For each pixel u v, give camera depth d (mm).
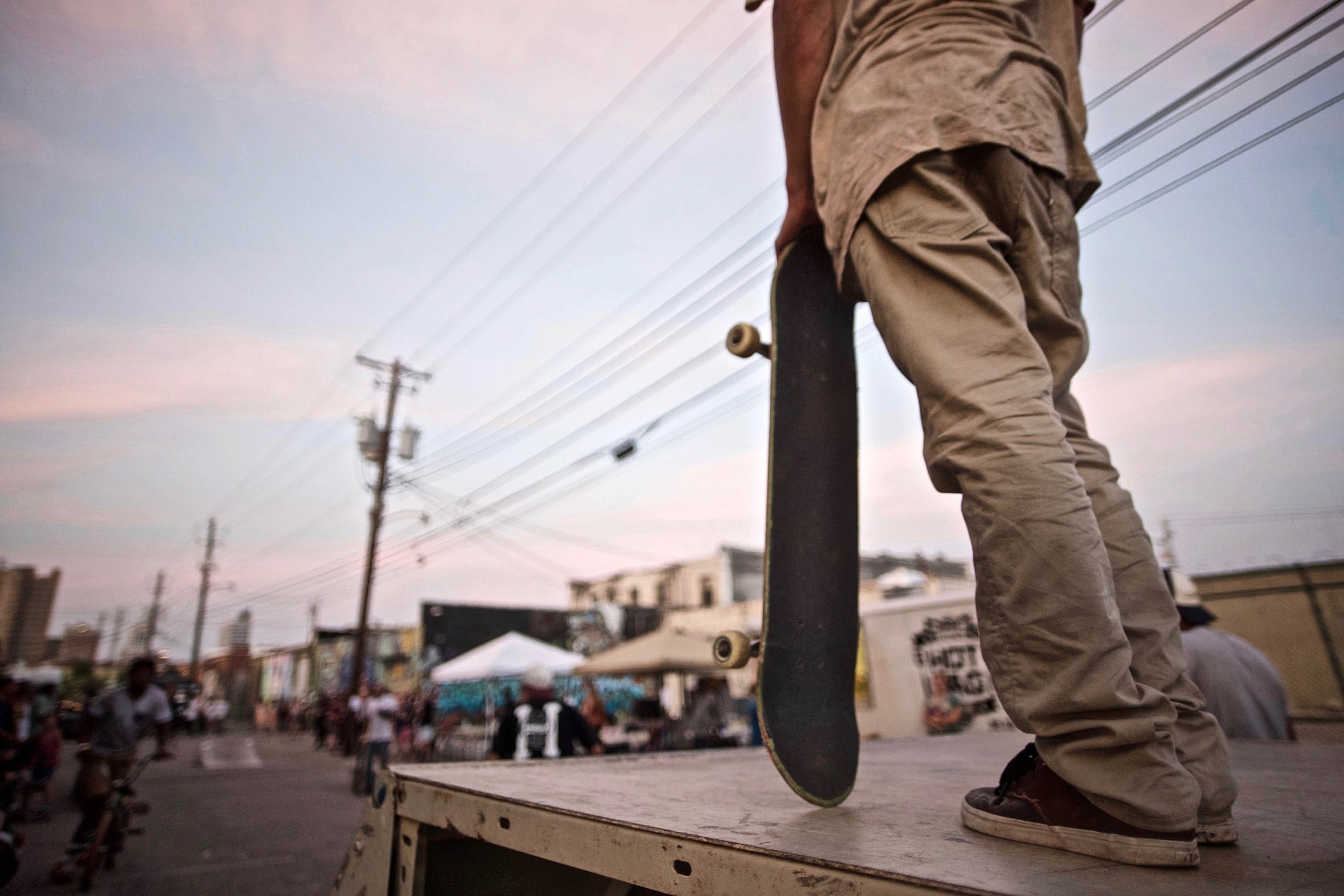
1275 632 10227
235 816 8648
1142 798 736
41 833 7785
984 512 859
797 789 1055
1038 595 808
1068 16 1274
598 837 987
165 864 5957
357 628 19016
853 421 1361
